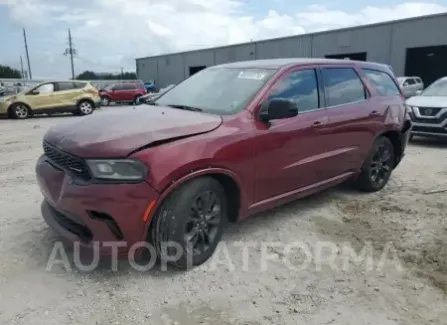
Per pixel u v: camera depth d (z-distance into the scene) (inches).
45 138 143.5
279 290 122.4
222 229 142.7
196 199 129.2
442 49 1115.9
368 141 202.2
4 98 662.5
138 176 116.8
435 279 129.2
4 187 221.1
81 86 732.7
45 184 131.0
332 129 177.8
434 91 405.7
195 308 113.0
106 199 114.7
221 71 181.3
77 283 124.0
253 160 144.2
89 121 142.8
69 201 119.3
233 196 145.2
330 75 184.7
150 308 112.6
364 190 215.8
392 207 193.8
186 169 123.6
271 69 165.0
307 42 1320.1
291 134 157.5
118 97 1115.9
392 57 1099.3
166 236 124.0
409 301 117.3
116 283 124.5
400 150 229.0
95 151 118.2
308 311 112.1
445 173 261.9
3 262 135.0
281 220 176.6
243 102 150.6
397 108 219.1
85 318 107.7
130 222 117.5
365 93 203.0
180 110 155.0
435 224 172.6
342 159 188.1
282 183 159.3
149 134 123.6
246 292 121.1
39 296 116.8
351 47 1195.3
